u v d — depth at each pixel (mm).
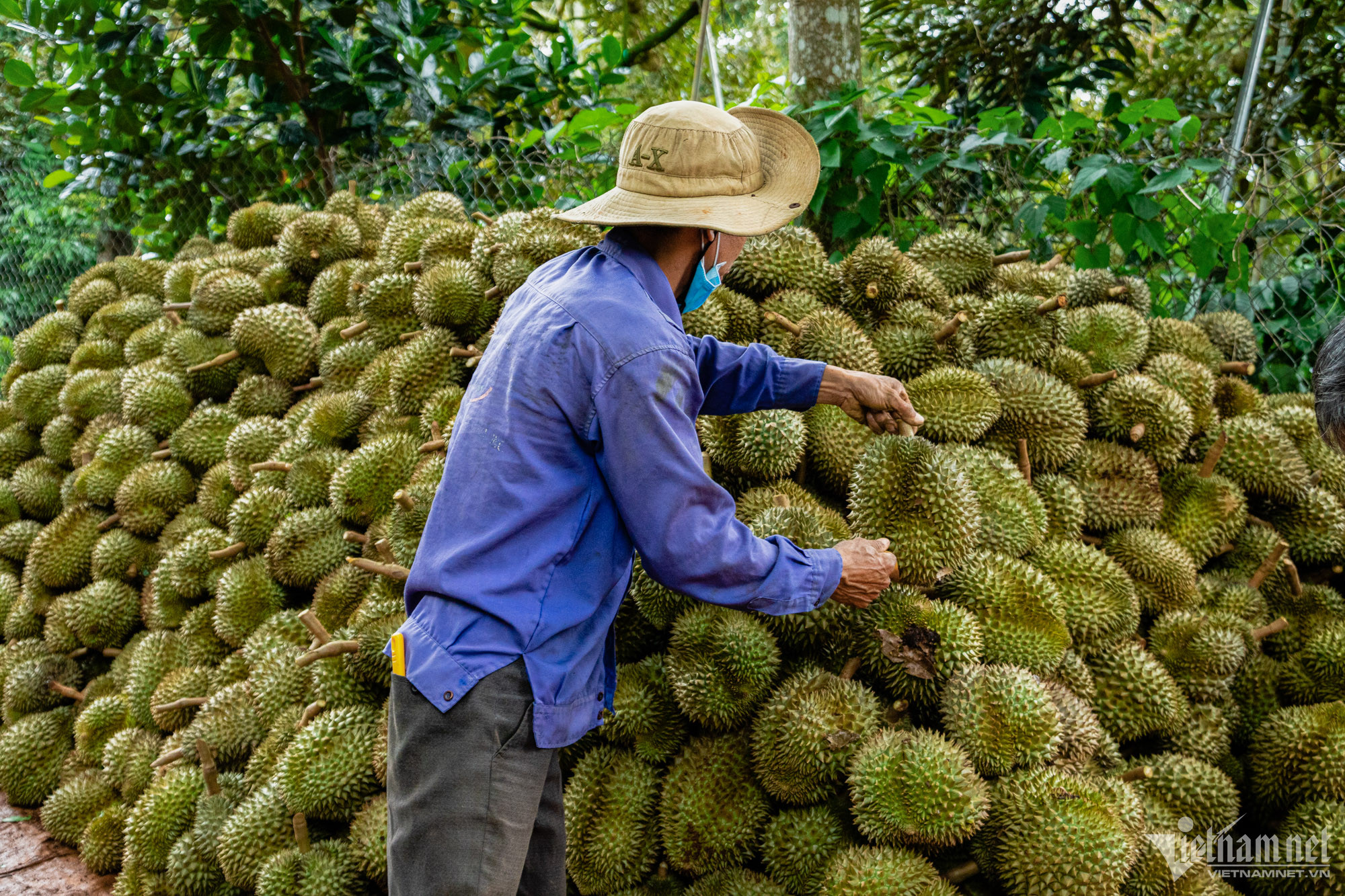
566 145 4641
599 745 2051
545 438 1368
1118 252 4316
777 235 2766
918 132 3943
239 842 2146
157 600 3061
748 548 1405
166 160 5453
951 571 2043
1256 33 4117
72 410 3891
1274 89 4863
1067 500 2359
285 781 2135
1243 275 3627
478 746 1340
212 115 5887
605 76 5371
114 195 5539
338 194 4148
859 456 2268
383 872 1968
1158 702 2094
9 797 2994
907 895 1693
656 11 7688
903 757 1779
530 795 1395
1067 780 1793
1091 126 3717
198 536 3070
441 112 5102
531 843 1597
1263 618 2492
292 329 3432
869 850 1771
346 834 2174
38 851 2736
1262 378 3768
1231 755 2234
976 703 1852
